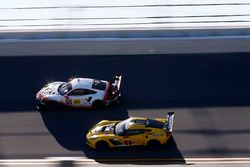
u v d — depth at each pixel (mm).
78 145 65250
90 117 71500
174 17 102625
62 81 80875
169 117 66438
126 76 82000
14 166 58344
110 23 100188
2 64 86250
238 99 75438
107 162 61062
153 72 83125
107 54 89125
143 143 63750
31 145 65250
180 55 88375
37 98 73875
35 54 89188
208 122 69500
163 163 60656
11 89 79125
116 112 72500
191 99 75500
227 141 65312
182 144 64750
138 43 89000
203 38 89062
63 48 89250
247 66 84500
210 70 83500
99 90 73438
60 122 70438
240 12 105000
